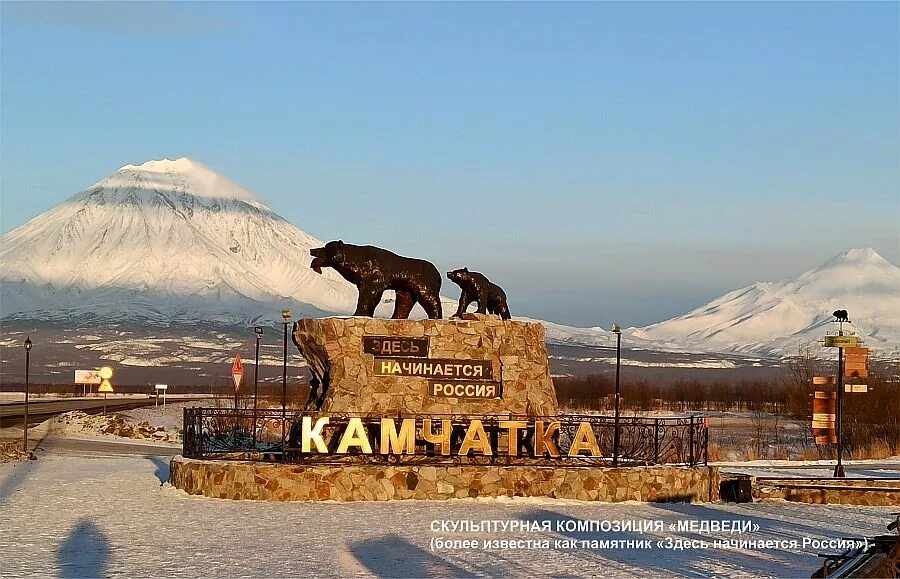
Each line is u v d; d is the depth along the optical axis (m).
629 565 20.55
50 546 21.81
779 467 40.75
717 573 19.81
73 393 116.31
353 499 27.91
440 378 29.88
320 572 19.45
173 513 25.98
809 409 63.00
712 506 28.94
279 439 39.12
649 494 29.03
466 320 30.44
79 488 30.78
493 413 29.91
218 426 33.66
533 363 30.66
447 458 28.81
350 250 31.05
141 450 47.72
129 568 19.62
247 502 27.72
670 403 103.69
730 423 75.56
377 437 29.28
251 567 19.81
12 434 54.19
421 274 31.64
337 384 29.53
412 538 23.00
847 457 48.59
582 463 29.83
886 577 16.73
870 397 55.03
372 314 30.83
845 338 36.25
